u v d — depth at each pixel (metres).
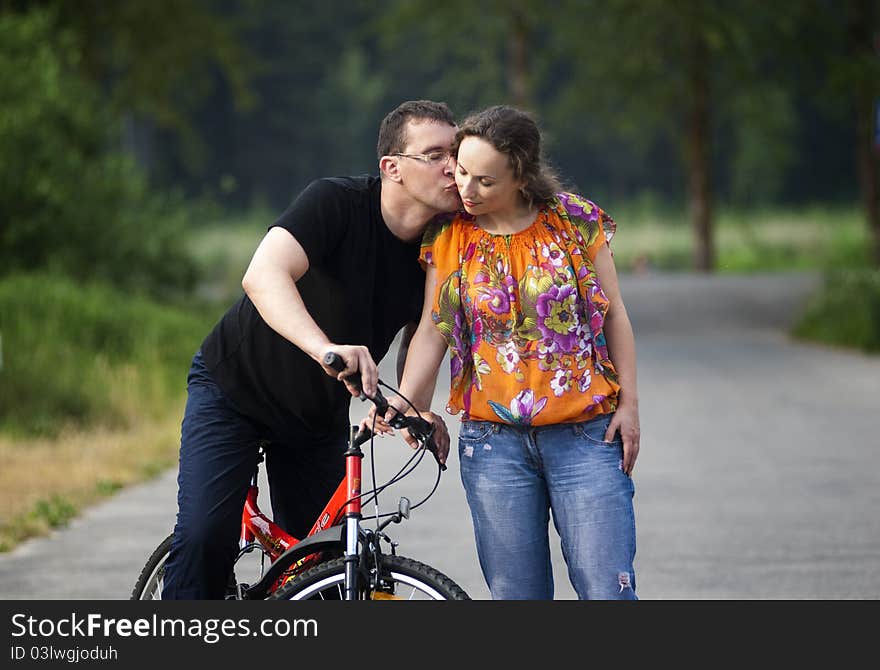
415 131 16.00
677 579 25.59
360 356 15.02
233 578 17.06
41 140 75.94
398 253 16.56
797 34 125.19
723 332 93.56
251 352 16.45
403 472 15.64
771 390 57.00
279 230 15.88
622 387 16.08
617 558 15.80
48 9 95.25
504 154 15.30
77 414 47.66
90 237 77.81
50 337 55.88
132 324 62.59
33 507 33.38
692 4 122.69
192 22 110.62
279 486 18.16
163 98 114.94
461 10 136.50
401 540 29.23
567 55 138.00
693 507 32.62
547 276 15.71
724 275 134.25
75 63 93.81
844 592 24.48
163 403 51.41
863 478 36.03
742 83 133.25
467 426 16.41
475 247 15.95
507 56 165.88
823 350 78.69
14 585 25.58
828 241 170.62
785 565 26.62
